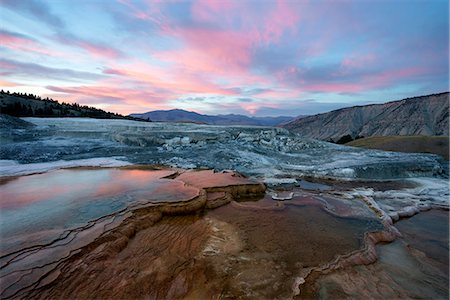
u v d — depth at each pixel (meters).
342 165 12.59
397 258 4.96
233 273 4.05
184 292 3.54
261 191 8.48
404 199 8.60
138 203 5.96
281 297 3.59
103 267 3.76
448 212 7.68
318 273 4.20
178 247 4.71
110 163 10.75
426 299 3.75
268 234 5.50
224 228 5.68
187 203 6.30
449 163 15.42
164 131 18.27
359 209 7.33
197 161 12.05
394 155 16.00
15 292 3.01
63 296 3.10
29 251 3.75
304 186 9.79
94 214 5.18
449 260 4.94
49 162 10.51
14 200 5.88
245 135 18.25
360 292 3.82
